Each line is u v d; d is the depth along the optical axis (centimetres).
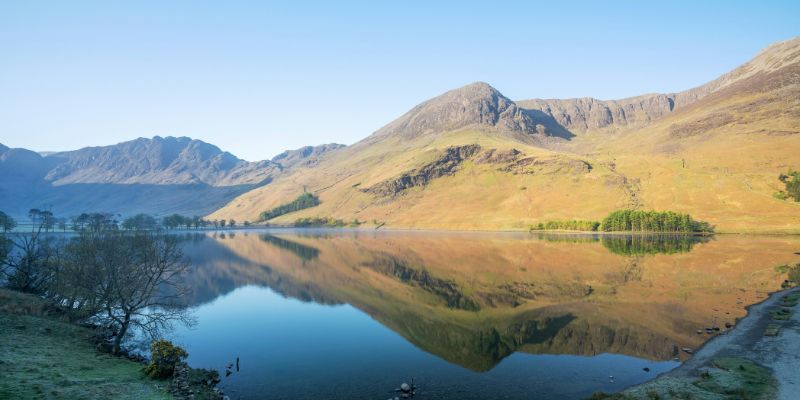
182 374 3253
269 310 6862
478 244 18325
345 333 5438
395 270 11306
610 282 8500
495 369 3950
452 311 6656
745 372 3284
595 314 6009
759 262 10262
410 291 8412
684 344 4412
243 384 3606
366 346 4828
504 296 7619
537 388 3434
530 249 15562
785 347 3906
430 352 4566
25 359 3120
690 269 9688
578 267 10788
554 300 7081
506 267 11319
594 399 3083
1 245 6078
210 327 5772
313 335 5347
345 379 3734
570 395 3272
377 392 3412
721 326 5012
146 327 5247
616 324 5422
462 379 3694
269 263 12875
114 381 3005
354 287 8938
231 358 4394
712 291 7150
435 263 12519
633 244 16138
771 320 4984
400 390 3438
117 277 4666
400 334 5347
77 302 5756
